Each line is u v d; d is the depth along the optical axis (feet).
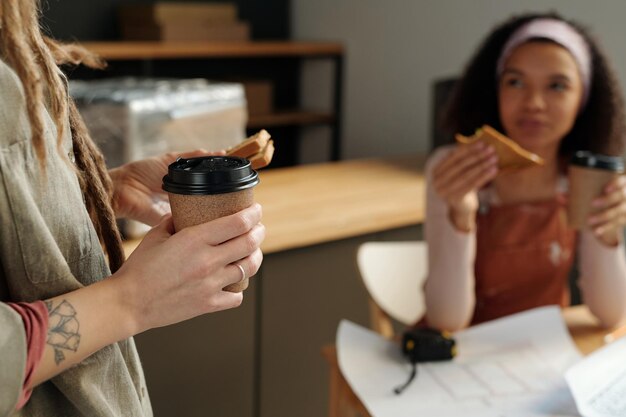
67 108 2.76
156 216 3.53
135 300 2.47
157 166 3.47
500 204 5.96
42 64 2.60
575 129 5.99
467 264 5.54
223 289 2.70
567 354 4.64
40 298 2.52
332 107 14.35
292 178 9.01
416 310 6.48
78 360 2.44
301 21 15.20
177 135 7.45
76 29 13.28
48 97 2.67
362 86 13.74
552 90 5.49
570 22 5.85
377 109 13.44
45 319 2.38
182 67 14.15
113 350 2.78
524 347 4.73
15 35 2.41
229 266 2.62
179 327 6.52
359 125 13.94
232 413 7.07
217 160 2.74
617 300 5.36
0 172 2.37
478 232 5.94
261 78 15.10
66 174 2.64
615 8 9.30
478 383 4.29
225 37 13.57
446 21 11.78
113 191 3.31
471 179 5.00
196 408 6.81
